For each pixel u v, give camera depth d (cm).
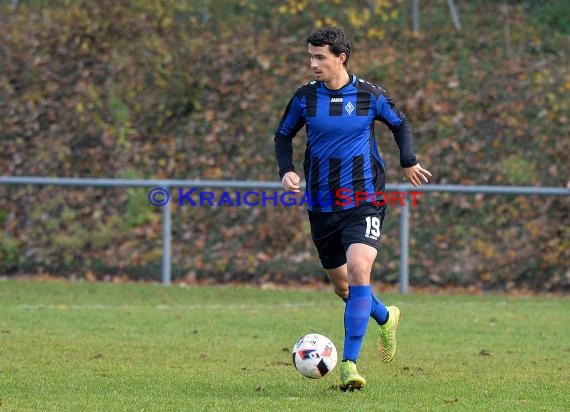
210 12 7219
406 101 6219
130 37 7038
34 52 7031
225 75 6612
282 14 7144
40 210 5797
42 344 3095
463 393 2325
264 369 2673
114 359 2820
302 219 5488
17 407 2094
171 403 2145
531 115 6028
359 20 6931
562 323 3728
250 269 5212
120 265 5294
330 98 2448
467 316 3912
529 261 5106
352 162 2433
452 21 7012
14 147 6388
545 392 2352
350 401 2186
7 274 5369
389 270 5144
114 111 6550
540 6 7075
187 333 3394
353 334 2323
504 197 5503
